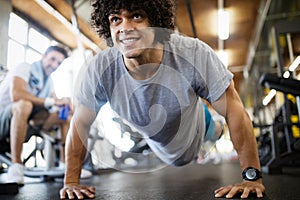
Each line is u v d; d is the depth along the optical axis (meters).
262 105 4.10
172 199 1.02
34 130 2.26
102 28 1.06
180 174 2.62
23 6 3.42
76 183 1.18
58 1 3.39
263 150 3.00
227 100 1.07
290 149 2.25
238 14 5.69
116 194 1.21
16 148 1.93
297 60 3.17
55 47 2.36
